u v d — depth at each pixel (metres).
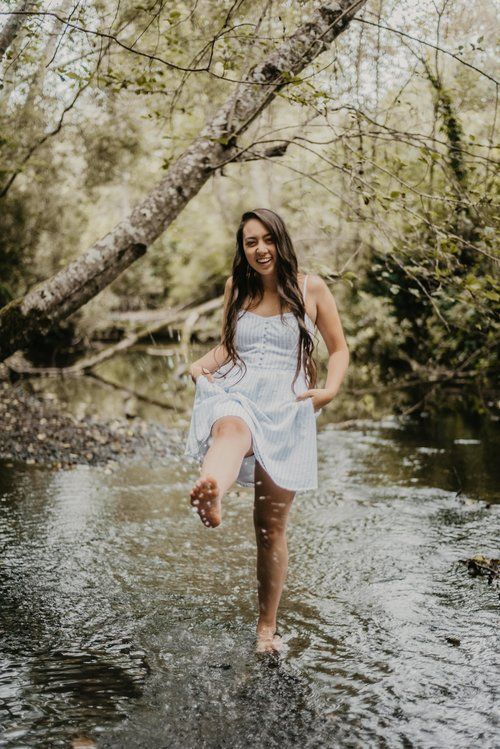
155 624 3.07
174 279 16.72
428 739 2.21
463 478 5.68
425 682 2.56
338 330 3.05
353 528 4.48
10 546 4.10
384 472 5.98
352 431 8.00
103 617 3.14
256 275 3.00
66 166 10.87
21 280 12.16
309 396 2.85
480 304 4.66
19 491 5.32
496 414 8.84
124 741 2.20
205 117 7.09
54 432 7.22
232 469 2.53
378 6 4.84
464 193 4.47
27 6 4.73
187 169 5.46
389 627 3.04
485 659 2.73
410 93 5.34
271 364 2.90
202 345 14.42
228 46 4.86
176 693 2.49
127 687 2.54
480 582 3.53
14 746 2.17
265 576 2.88
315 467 2.85
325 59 5.15
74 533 4.36
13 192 11.24
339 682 2.57
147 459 6.61
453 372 9.01
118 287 15.65
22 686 2.53
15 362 13.38
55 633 2.98
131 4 5.25
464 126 5.45
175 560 3.90
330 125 4.41
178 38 5.41
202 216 16.03
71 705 2.41
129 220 5.57
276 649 2.83
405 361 10.42
